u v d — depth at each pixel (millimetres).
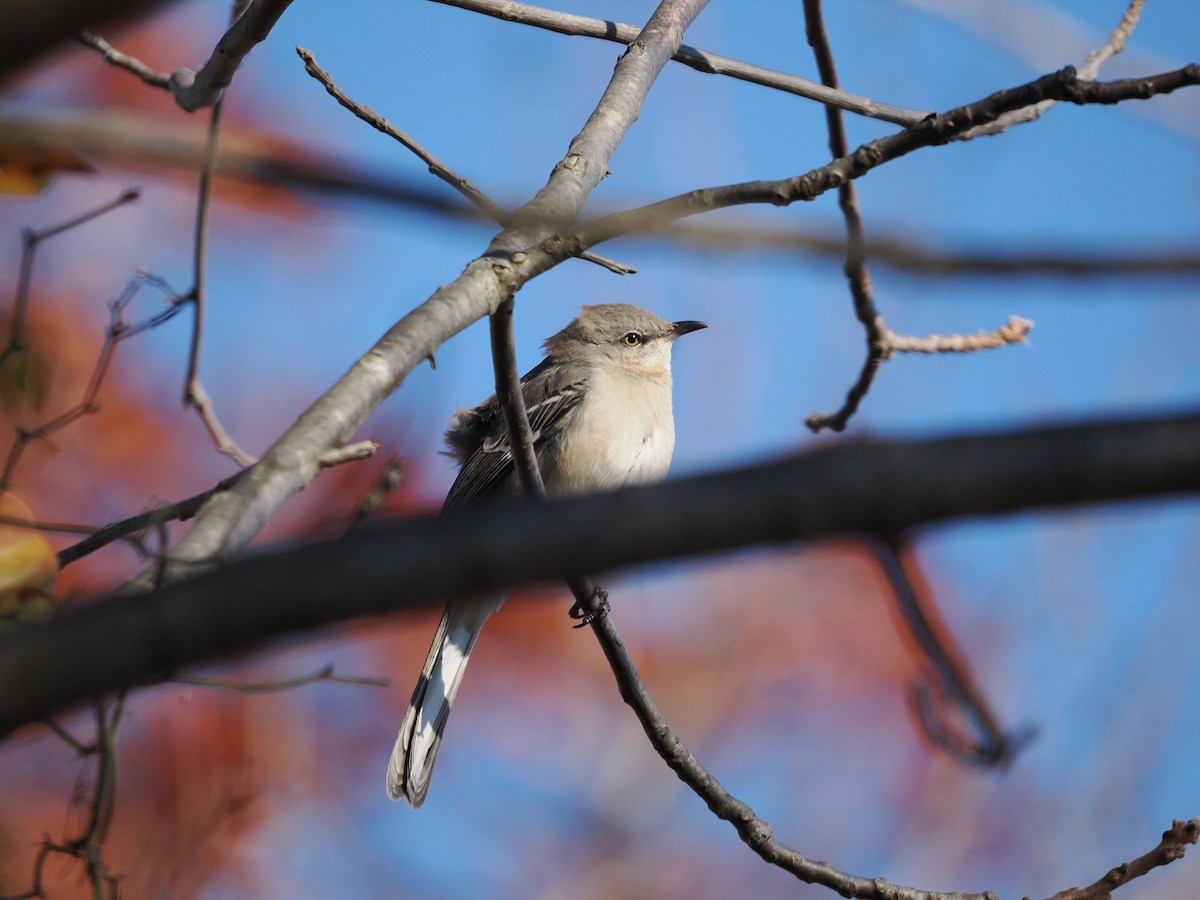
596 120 7559
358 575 2617
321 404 5387
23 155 5641
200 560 4340
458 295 6207
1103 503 2613
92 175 5871
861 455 2664
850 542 2787
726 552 2705
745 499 2664
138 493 15180
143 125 3291
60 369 15000
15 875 12594
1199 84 6523
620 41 8531
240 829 14164
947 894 8188
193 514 6734
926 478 2617
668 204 6852
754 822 8258
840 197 9883
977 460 2611
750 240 3834
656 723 8367
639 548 2684
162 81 8711
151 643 2549
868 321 10352
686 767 8445
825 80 9766
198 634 2564
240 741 14445
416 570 2643
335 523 7766
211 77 7574
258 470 5105
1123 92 6574
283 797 14461
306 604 2600
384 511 10594
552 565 2676
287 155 3373
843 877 8297
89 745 6539
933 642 6883
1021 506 2623
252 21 7164
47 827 12922
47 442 7590
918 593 6781
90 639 2537
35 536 5457
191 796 14039
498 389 7848
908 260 3695
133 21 2422
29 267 7621
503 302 6449
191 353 9281
